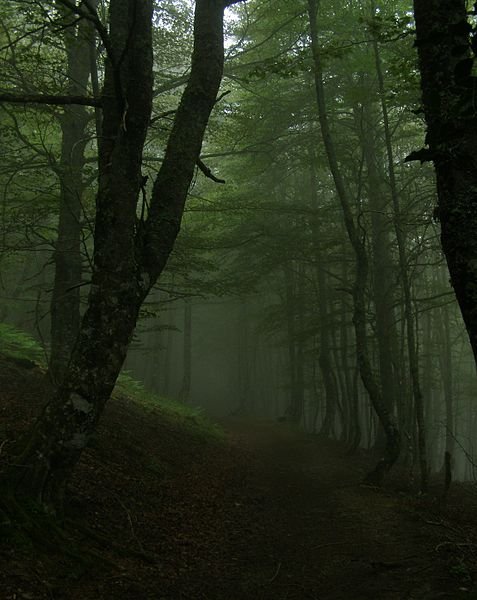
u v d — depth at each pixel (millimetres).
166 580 5266
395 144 20469
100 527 6012
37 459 5305
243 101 16797
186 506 8414
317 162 17578
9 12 10516
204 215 17172
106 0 11000
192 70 6984
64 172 10703
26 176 12352
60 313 11469
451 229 3980
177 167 6547
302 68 11164
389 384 18328
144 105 6168
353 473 14250
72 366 5613
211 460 13641
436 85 4113
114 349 5703
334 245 18562
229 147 17969
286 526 8266
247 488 11328
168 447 12469
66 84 12078
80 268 11891
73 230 11859
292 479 13117
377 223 18547
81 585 4551
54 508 5375
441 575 5383
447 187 4027
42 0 9188
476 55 2600
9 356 11953
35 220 11602
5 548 4492
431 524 7742
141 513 7160
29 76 11227
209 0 7137
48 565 4578
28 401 9523
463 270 3906
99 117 9102
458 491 13945
